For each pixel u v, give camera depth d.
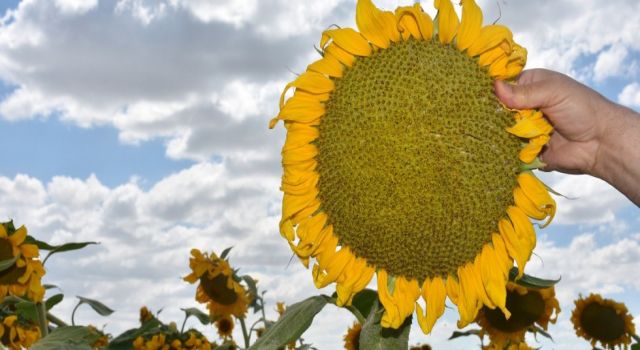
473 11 0.64
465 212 0.65
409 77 0.65
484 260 0.66
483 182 0.64
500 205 0.65
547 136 0.64
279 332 0.66
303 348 0.95
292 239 0.69
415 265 0.66
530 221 0.65
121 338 1.49
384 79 0.66
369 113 0.66
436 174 0.64
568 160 0.78
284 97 0.67
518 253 0.64
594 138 0.75
